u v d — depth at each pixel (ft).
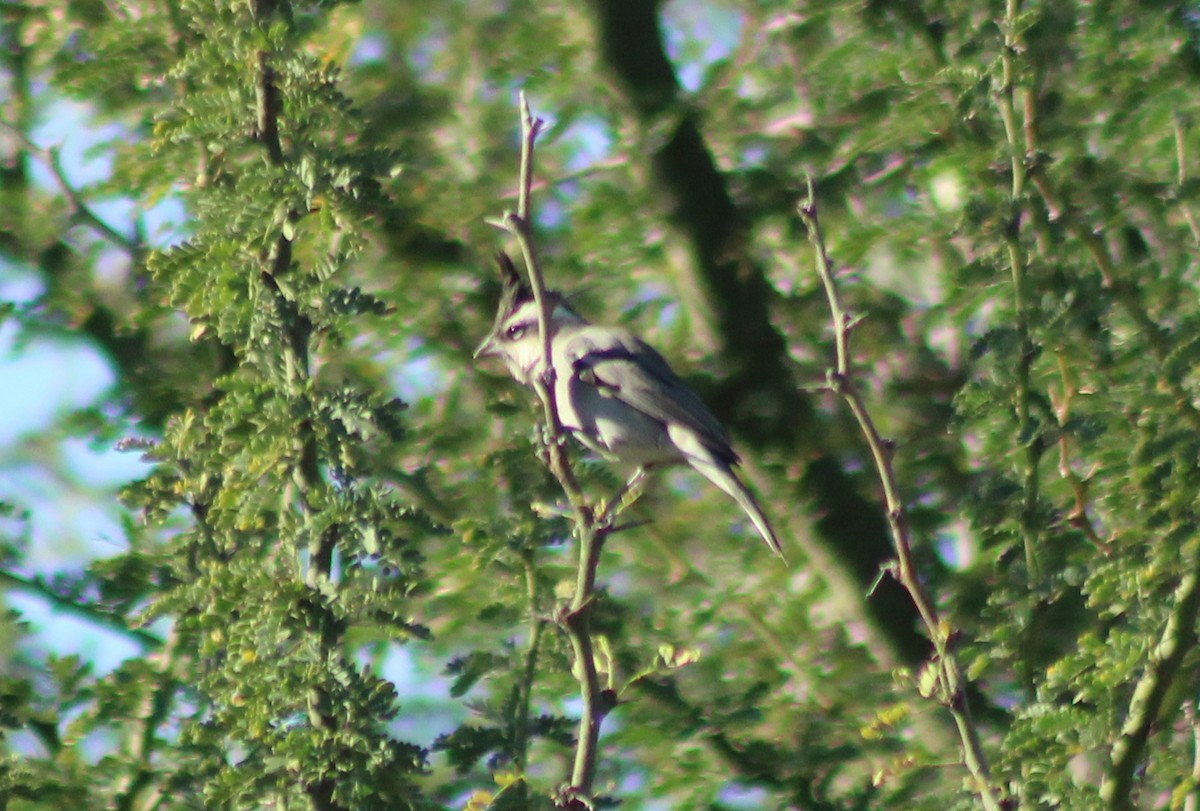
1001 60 36.55
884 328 51.88
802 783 40.60
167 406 43.83
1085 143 40.78
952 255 46.55
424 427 46.21
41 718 35.27
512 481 38.47
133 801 33.96
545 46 55.36
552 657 32.14
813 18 49.70
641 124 54.03
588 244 55.11
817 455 51.42
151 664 35.68
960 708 25.41
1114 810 28.89
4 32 49.85
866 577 48.39
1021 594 32.04
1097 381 33.63
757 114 54.44
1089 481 33.04
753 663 46.60
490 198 53.57
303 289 30.09
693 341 55.62
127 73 39.22
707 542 49.90
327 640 28.32
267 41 31.35
